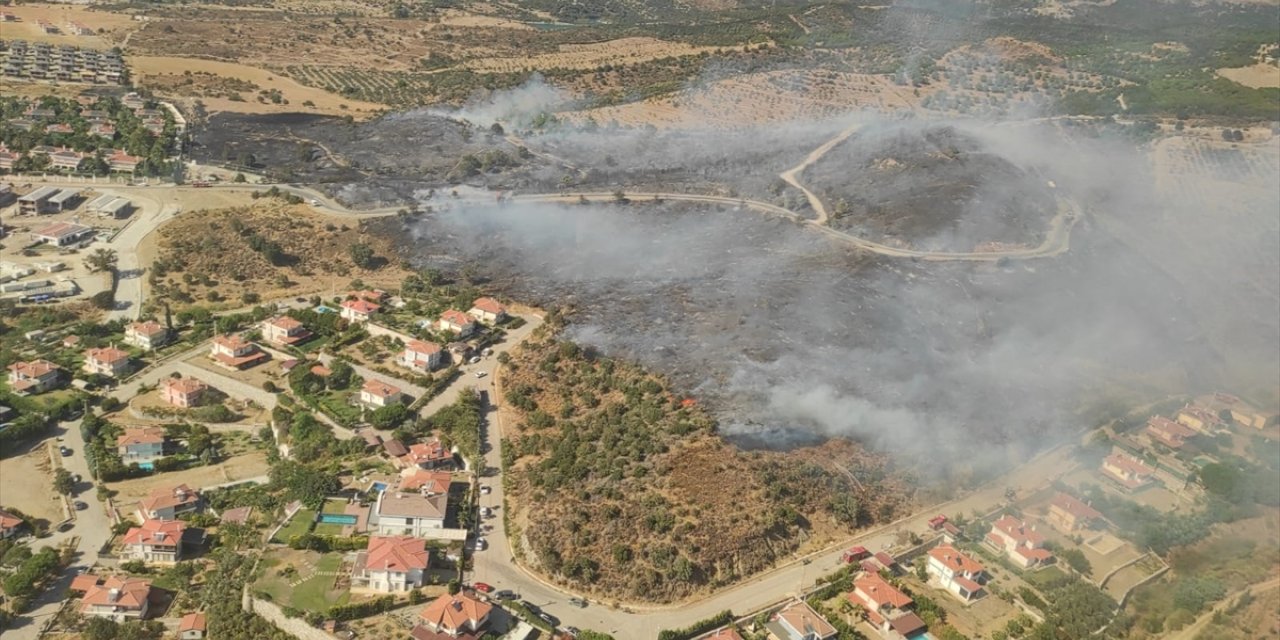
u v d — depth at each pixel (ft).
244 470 639.76
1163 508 629.51
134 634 497.46
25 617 516.32
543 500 570.46
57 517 594.65
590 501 563.48
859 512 583.58
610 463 591.37
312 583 513.45
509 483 596.70
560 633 487.20
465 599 490.90
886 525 585.63
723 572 531.91
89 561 559.38
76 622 510.58
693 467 588.91
